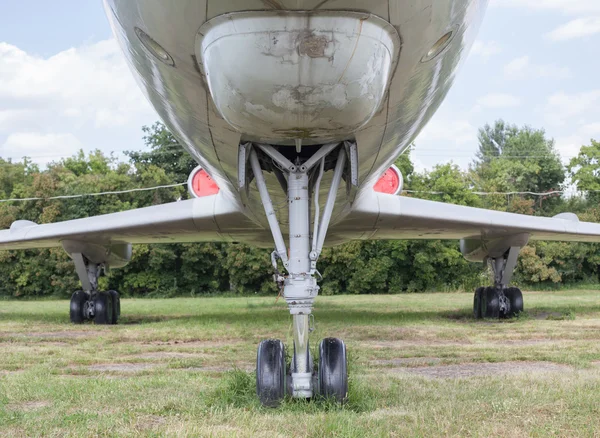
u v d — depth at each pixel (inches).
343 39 126.6
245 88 133.7
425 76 173.0
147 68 175.6
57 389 187.6
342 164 188.2
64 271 1259.8
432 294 1117.7
